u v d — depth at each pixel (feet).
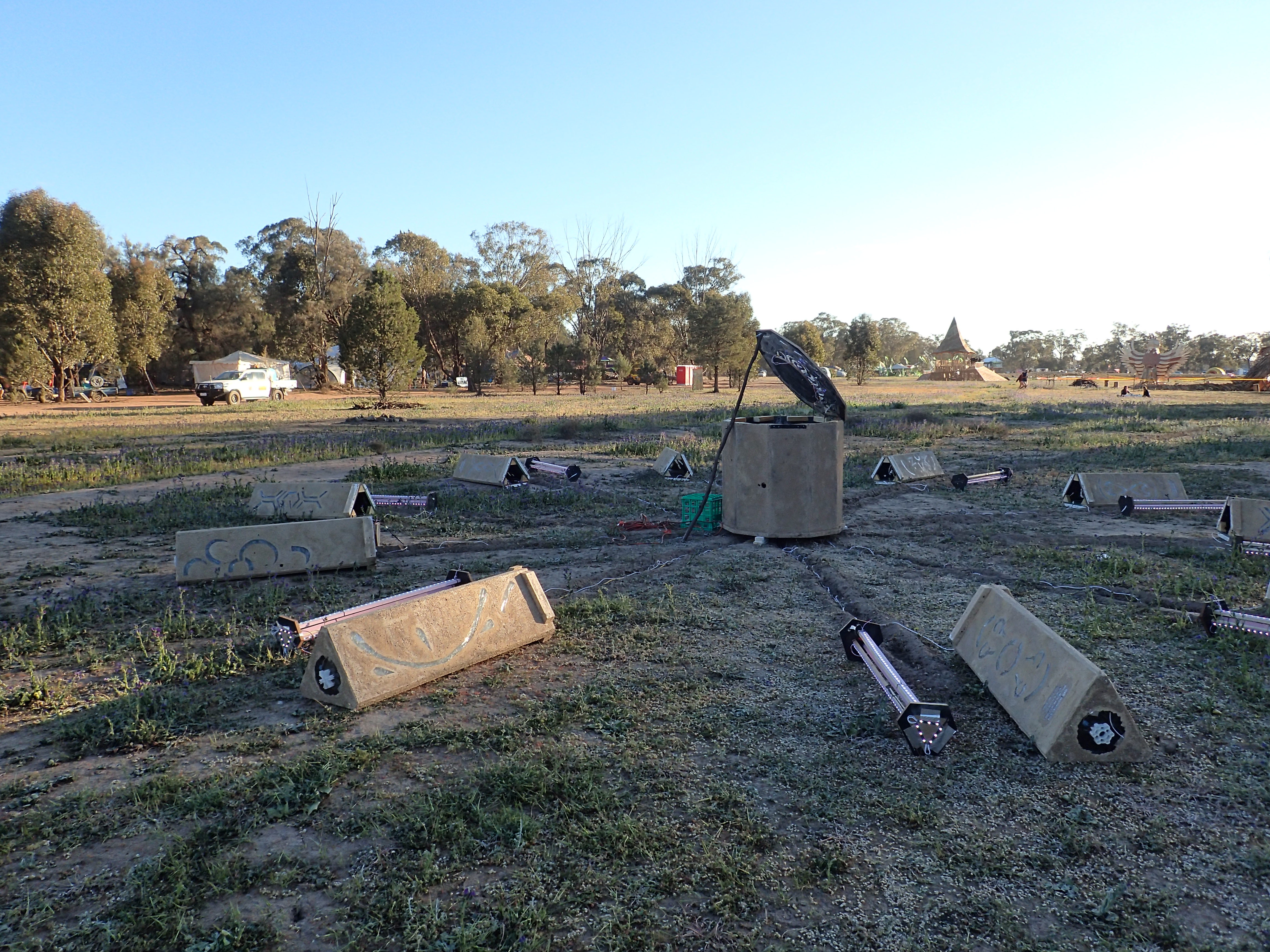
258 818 12.36
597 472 53.26
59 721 16.06
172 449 67.62
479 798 12.89
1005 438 78.74
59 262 156.46
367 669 16.71
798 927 10.09
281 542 26.84
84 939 9.86
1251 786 13.34
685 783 13.50
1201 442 70.18
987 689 17.13
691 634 21.04
